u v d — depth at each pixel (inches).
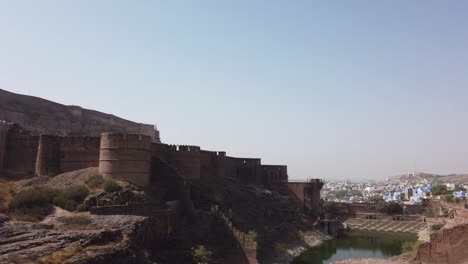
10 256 912.3
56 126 3093.0
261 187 3695.9
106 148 1795.0
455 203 4138.8
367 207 4714.6
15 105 2891.2
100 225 1320.1
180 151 2490.2
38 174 1925.4
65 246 1038.4
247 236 1871.3
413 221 4271.7
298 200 3909.9
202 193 2370.8
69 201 1493.6
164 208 1694.1
